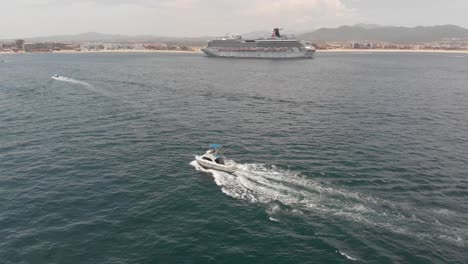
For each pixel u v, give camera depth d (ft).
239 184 135.64
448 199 124.57
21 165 155.53
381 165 155.74
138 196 126.93
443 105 297.12
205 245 98.27
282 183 135.74
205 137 199.21
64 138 195.83
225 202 122.21
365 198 123.75
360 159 163.12
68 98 323.57
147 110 272.31
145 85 422.00
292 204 119.96
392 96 343.26
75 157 165.78
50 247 96.99
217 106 292.40
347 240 99.45
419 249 95.25
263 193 128.06
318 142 189.88
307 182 136.46
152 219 111.65
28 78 489.26
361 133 208.03
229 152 172.45
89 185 135.64
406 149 178.91
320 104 301.22
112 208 118.52
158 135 202.80
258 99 327.67
